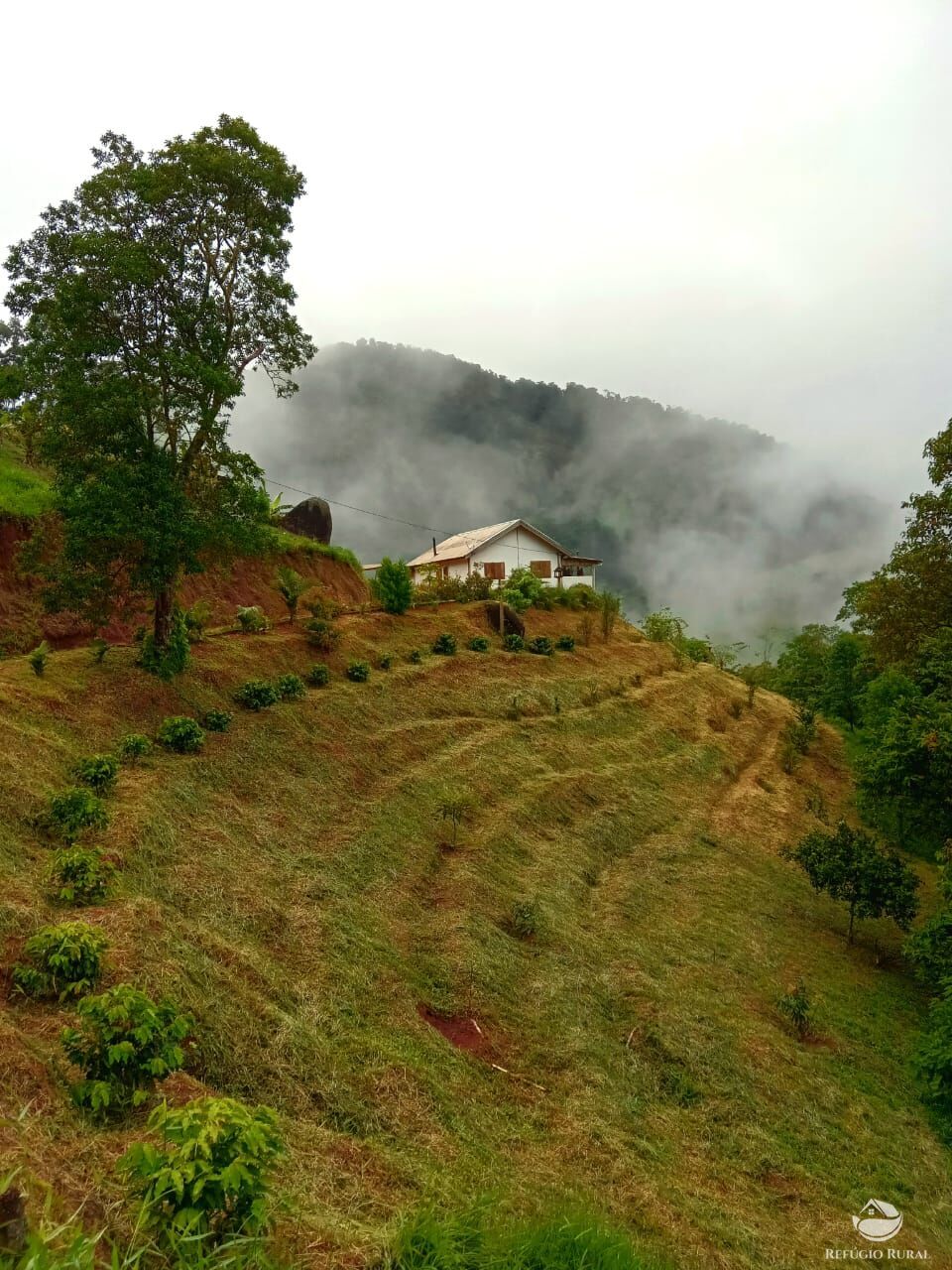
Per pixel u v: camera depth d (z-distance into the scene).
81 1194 4.18
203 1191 3.73
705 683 35.34
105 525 12.26
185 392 13.55
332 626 22.64
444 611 29.52
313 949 9.60
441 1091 7.95
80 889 8.20
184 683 15.59
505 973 11.02
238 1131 4.03
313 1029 7.97
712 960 13.62
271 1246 4.34
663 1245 6.77
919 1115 10.88
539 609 35.38
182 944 8.11
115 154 13.37
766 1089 10.32
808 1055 11.48
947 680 17.66
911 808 17.30
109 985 6.81
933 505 19.62
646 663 34.62
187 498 13.60
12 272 12.93
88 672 14.29
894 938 17.11
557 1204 6.45
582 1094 8.95
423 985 10.12
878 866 15.57
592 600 39.34
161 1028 5.79
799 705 36.53
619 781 21.34
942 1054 11.30
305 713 16.94
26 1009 6.27
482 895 13.01
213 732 14.48
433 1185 6.20
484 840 15.13
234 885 10.10
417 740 18.56
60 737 11.93
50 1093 5.18
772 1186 8.60
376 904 11.61
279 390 16.17
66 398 12.13
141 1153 3.90
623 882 15.93
